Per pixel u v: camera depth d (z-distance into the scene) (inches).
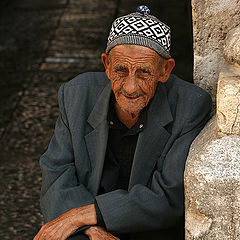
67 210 67.2
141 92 61.7
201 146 59.4
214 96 71.4
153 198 64.2
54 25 166.1
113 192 65.2
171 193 64.5
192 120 66.6
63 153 70.1
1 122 121.8
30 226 91.4
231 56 61.0
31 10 177.8
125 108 62.6
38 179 103.3
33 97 130.6
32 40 157.9
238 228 55.3
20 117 123.3
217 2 66.4
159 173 66.6
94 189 69.2
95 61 143.6
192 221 57.2
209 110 68.4
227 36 65.6
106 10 173.5
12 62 146.9
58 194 67.9
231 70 60.8
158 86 68.3
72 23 166.4
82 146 69.7
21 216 93.7
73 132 69.7
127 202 63.9
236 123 57.6
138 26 60.1
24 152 111.5
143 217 64.4
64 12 174.6
